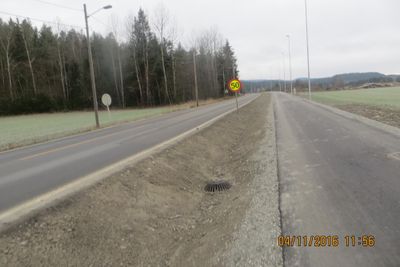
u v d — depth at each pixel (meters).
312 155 7.96
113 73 58.19
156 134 13.65
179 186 6.69
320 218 4.12
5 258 3.42
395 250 3.18
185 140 10.80
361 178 5.61
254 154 9.09
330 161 7.13
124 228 4.49
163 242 4.38
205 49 78.75
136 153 9.03
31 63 54.84
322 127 13.00
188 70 69.75
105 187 5.60
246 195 5.62
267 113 23.44
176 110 35.22
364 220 3.92
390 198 4.54
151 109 45.41
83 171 7.11
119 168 6.82
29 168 7.96
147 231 4.58
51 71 57.53
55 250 3.72
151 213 5.16
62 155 9.71
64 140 14.02
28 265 3.41
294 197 5.04
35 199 5.16
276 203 4.88
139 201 5.46
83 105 57.16
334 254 3.22
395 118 13.82
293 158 7.87
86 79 57.44
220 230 4.36
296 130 12.84
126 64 56.66
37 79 55.94
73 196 5.07
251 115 23.72
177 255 3.95
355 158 7.15
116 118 29.03
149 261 3.85
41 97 52.50
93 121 28.41
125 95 57.16
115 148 10.38
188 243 4.29
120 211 4.93
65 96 56.59
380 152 7.49
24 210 4.59
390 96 39.38
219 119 18.41
